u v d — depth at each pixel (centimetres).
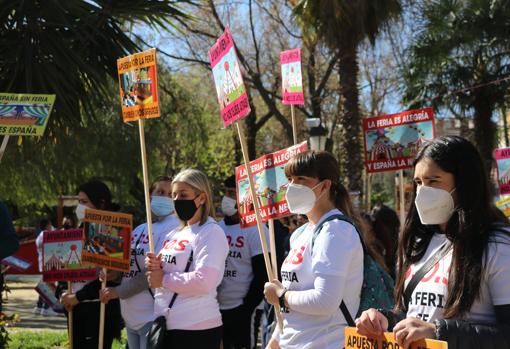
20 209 2611
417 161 260
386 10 1495
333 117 2369
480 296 238
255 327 634
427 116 648
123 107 495
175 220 536
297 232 369
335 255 329
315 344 334
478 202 246
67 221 1242
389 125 666
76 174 1938
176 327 445
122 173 2089
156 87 469
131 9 948
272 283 358
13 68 852
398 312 265
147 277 480
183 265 451
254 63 2289
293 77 607
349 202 366
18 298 1667
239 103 420
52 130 881
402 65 1875
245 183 516
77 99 878
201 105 2411
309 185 357
